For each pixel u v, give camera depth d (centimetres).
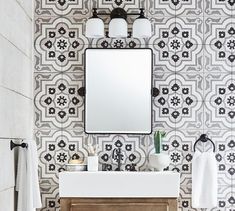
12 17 216
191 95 267
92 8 269
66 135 267
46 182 265
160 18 269
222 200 264
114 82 266
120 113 266
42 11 269
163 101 267
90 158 254
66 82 268
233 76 267
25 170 217
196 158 256
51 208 264
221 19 269
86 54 266
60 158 266
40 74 268
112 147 266
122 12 263
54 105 267
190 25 269
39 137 267
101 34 260
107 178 243
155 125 267
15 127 222
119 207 242
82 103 267
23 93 242
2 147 196
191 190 264
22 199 216
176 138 266
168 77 268
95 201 244
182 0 269
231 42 268
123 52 266
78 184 243
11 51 214
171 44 268
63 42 269
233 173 264
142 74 266
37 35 269
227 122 266
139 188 242
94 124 266
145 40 268
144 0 269
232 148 265
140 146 266
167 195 242
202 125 266
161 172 246
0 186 193
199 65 268
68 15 269
